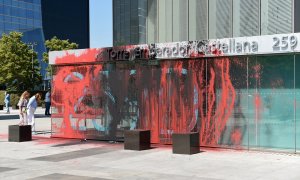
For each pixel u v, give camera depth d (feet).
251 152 44.01
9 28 323.16
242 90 45.65
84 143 52.95
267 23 58.08
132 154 43.19
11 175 33.04
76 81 57.52
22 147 49.83
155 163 37.81
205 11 64.18
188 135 42.55
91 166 36.65
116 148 47.88
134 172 33.71
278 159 39.50
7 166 37.14
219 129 46.98
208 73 47.62
